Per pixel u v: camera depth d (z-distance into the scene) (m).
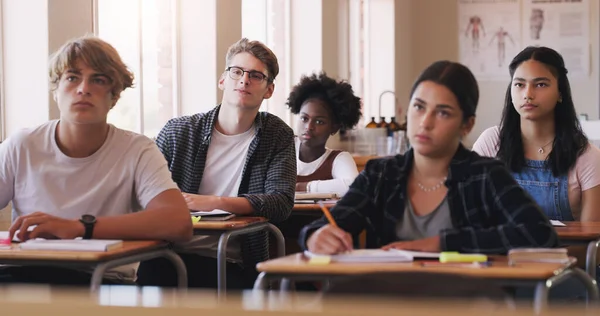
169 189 2.71
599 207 3.20
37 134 2.71
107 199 2.70
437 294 1.53
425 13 9.89
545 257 1.95
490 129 3.45
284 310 0.94
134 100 4.46
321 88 4.38
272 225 3.34
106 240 2.37
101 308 0.99
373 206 2.28
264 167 3.52
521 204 2.14
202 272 3.34
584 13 9.66
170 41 4.74
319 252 2.01
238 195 3.51
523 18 9.74
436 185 2.22
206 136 3.53
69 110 2.61
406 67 9.35
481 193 2.18
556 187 3.24
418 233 2.21
